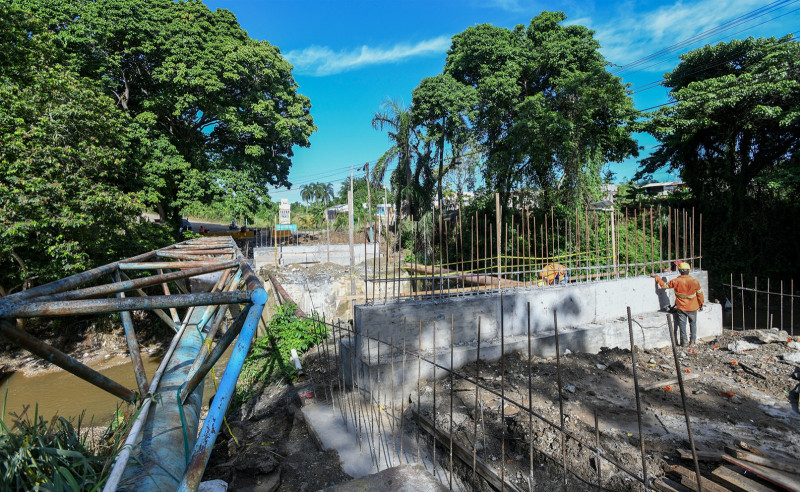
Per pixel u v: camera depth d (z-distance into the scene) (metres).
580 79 15.10
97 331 14.81
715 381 6.25
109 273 3.79
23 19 12.02
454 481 4.25
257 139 22.09
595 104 15.34
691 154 16.61
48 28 14.95
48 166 10.60
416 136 19.28
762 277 14.54
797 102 13.06
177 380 3.58
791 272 14.45
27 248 11.73
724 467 3.77
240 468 4.47
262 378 8.98
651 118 15.25
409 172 18.83
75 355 13.95
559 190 17.09
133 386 11.34
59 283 2.29
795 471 3.62
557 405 5.22
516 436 4.48
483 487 4.04
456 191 20.41
